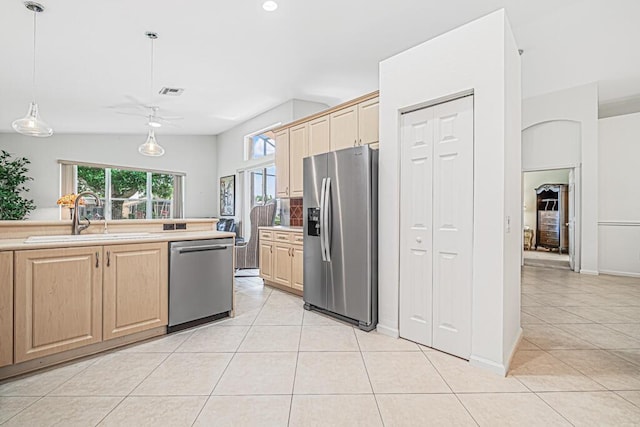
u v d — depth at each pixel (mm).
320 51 3934
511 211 2396
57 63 3961
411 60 2705
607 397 1911
